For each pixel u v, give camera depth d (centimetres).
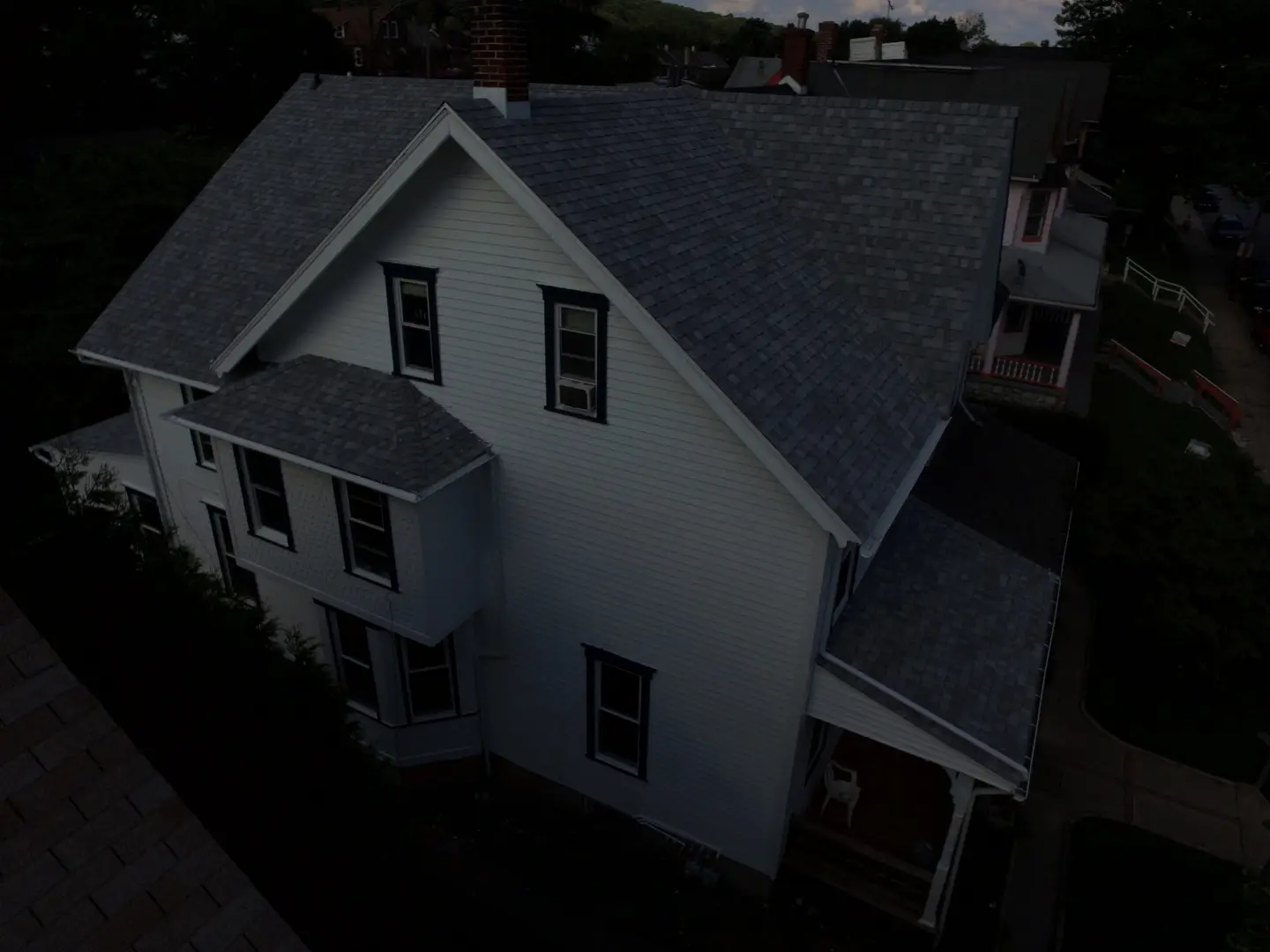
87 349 1645
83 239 2736
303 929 757
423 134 1016
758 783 1212
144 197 2898
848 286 1332
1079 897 1295
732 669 1162
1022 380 3009
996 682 1119
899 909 1202
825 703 1127
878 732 1100
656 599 1183
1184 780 1523
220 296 1605
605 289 979
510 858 1353
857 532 959
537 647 1336
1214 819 1441
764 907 1284
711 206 1264
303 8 6322
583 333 1095
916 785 1381
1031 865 1353
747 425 960
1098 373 3341
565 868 1335
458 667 1409
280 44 6084
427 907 951
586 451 1152
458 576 1276
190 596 891
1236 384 3447
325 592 1350
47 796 475
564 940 1220
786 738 1159
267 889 752
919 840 1265
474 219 1100
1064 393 2950
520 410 1183
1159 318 3969
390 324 1248
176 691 796
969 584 1277
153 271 1730
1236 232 5375
